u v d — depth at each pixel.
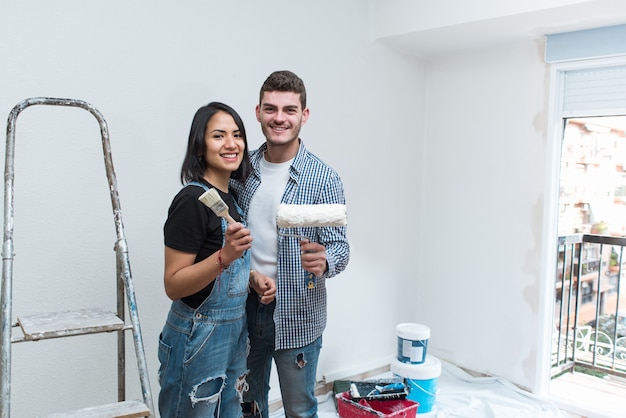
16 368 1.86
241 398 1.71
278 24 2.55
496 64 3.05
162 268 2.20
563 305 3.12
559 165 2.87
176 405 1.52
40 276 1.89
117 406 1.33
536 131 2.89
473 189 3.18
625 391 2.96
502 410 2.69
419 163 3.40
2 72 1.78
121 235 1.49
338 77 2.86
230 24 2.36
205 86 2.29
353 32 2.92
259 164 1.88
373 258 3.16
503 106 3.03
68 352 1.96
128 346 2.10
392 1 2.92
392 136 3.21
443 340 3.34
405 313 3.39
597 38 2.59
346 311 3.04
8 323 1.26
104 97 2.00
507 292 3.03
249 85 2.45
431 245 3.39
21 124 1.83
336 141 2.88
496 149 3.07
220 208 1.37
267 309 1.81
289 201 1.77
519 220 2.98
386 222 3.22
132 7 2.05
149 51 2.11
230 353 1.59
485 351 3.13
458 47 3.09
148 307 2.16
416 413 2.59
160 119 2.16
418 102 3.37
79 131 1.95
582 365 3.19
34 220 1.87
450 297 3.30
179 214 1.46
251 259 1.83
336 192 1.82
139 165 2.11
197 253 1.51
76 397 1.99
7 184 1.37
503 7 2.50
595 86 2.69
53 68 1.88
